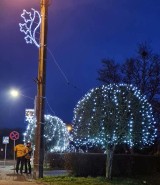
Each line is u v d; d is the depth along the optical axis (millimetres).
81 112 24531
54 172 30188
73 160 25531
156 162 31594
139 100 24172
